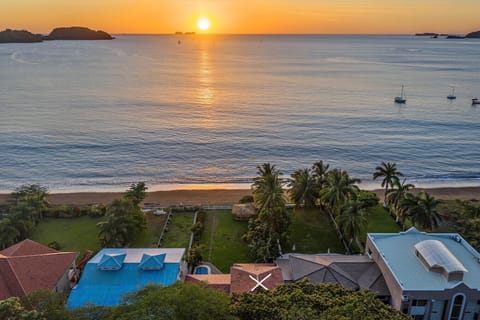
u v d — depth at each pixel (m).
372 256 45.88
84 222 60.50
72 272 45.53
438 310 38.12
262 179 56.75
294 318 24.67
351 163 95.44
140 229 54.22
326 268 42.88
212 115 134.88
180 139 108.50
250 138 110.62
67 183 82.06
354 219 49.50
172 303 24.02
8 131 112.19
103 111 137.50
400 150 103.38
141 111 138.50
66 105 145.12
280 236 52.38
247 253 51.66
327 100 161.62
